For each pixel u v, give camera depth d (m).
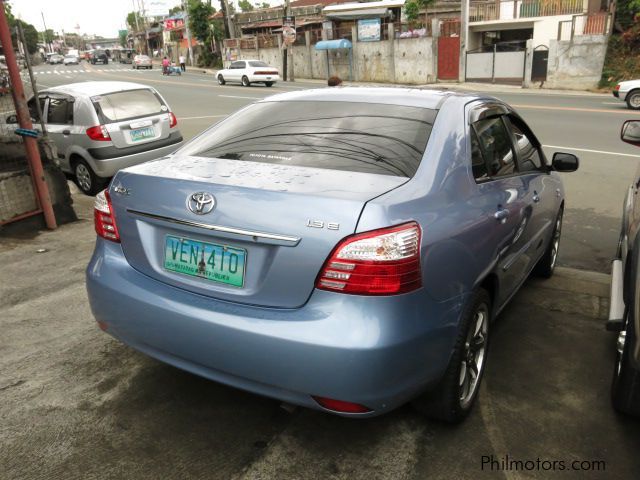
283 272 2.23
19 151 5.95
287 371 2.21
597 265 5.19
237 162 2.74
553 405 2.96
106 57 80.62
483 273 2.71
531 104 18.66
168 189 2.49
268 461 2.53
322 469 2.48
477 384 2.89
